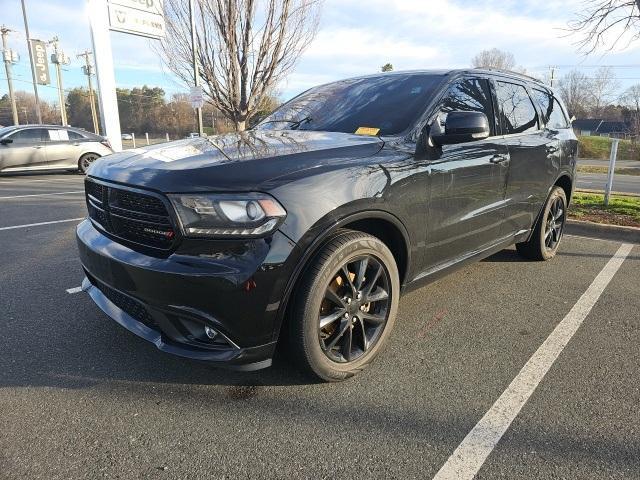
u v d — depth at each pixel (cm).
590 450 214
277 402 248
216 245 218
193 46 1286
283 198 225
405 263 292
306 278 236
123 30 1448
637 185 1681
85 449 212
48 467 200
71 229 623
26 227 634
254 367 235
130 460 205
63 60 4941
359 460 207
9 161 1227
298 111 374
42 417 233
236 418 235
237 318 222
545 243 479
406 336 324
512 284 424
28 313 350
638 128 5375
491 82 384
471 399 253
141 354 293
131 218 243
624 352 304
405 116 310
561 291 408
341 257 245
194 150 267
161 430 225
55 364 280
